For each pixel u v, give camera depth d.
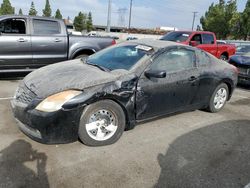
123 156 3.38
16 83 6.75
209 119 4.90
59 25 7.11
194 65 4.56
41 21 6.86
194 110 5.02
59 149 3.42
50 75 3.70
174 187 2.84
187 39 10.94
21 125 3.44
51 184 2.75
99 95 3.33
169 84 4.08
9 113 4.52
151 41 4.61
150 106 3.94
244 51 8.61
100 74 3.65
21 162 3.09
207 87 4.80
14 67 6.59
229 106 5.86
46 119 3.14
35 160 3.15
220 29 44.31
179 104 4.40
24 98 3.38
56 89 3.26
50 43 6.93
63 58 7.23
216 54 12.07
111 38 8.01
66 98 3.19
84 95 3.26
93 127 3.46
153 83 3.87
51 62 7.08
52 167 3.04
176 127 4.41
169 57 4.19
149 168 3.15
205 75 4.68
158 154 3.49
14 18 6.50
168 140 3.91
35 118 3.16
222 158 3.50
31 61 6.77
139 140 3.85
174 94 4.21
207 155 3.55
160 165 3.23
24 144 3.49
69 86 3.29
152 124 4.46
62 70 3.88
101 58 4.42
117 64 4.03
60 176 2.89
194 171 3.16
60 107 3.16
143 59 3.94
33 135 3.28
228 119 4.97
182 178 3.01
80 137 3.41
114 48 4.66
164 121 4.63
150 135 4.04
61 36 7.09
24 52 6.61
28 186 2.70
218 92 5.16
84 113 3.32
